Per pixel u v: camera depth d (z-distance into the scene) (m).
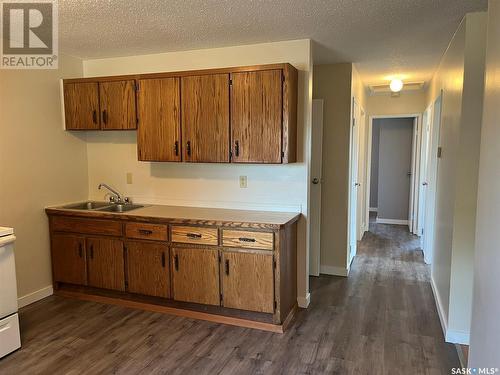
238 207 3.53
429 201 4.65
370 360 2.51
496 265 1.46
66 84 3.64
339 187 4.18
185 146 3.26
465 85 2.59
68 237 3.49
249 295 2.92
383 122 7.19
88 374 2.35
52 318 3.13
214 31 2.95
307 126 3.23
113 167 3.97
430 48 3.42
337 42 3.25
